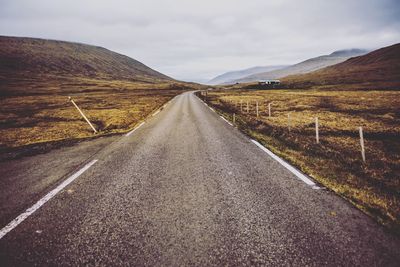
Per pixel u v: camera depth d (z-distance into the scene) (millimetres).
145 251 3084
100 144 10148
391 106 25516
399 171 6359
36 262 2941
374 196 4508
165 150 8641
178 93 89562
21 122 22594
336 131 13164
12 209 4352
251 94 62844
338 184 5082
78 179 5848
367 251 2941
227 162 6926
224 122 15695
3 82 111875
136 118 21016
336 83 94562
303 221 3664
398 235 3236
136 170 6434
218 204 4332
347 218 3699
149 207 4289
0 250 3182
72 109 34219
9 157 8625
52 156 8422
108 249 3145
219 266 2785
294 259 2857
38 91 90250
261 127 13688
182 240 3291
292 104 31656
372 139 11500
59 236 3465
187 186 5230
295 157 7422
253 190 4887
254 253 2984
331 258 2846
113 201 4570
